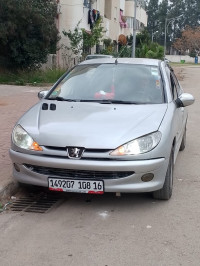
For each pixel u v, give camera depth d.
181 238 2.57
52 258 2.31
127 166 2.76
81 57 16.92
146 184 2.86
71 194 3.33
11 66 14.57
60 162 2.79
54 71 14.03
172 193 3.36
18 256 2.34
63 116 3.14
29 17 13.25
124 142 2.80
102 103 3.40
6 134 5.03
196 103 9.08
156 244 2.48
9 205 3.13
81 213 2.96
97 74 3.78
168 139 2.98
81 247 2.44
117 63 3.89
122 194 3.31
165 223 2.79
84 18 18.66
